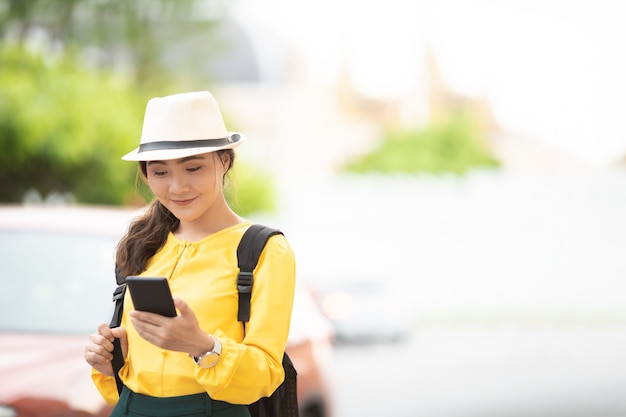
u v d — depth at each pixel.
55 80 18.11
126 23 24.30
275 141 64.62
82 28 23.95
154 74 25.84
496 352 19.86
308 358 7.08
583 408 12.73
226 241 3.81
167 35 25.69
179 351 3.48
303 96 68.50
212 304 3.71
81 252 6.29
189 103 3.76
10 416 5.06
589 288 36.69
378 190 40.72
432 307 32.12
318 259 22.48
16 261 6.24
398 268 37.97
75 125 17.73
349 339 20.64
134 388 3.76
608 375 16.20
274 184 33.34
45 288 6.11
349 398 13.81
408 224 39.84
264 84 62.09
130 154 3.76
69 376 5.37
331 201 40.91
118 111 18.59
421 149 52.88
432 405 13.13
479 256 38.50
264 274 3.74
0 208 7.08
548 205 40.16
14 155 17.45
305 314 7.44
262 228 3.83
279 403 3.89
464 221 39.72
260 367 3.61
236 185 4.11
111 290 6.08
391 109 71.25
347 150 66.88
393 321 20.91
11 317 5.93
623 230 39.12
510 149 72.44
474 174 41.22
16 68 18.17
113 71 22.25
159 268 3.84
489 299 34.38
